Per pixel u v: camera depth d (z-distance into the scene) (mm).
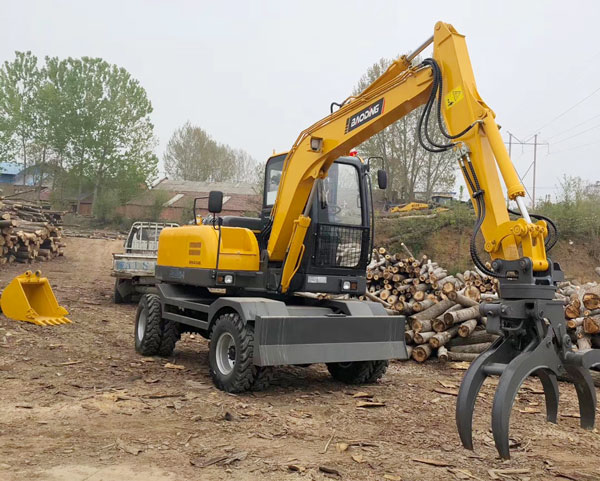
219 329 6887
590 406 4316
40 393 6234
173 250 8469
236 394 6586
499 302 4359
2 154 47562
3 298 10281
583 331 8656
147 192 48219
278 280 7375
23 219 24719
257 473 4281
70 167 46969
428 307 10172
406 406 6535
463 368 8844
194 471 4270
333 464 4535
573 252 18031
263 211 8250
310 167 7016
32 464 4254
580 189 19719
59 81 47062
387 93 6117
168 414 5691
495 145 4832
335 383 7570
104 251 27281
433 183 31656
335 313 7340
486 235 4836
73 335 9500
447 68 5402
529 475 4520
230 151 77812
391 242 20312
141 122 48125
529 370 4078
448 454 4906
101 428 5168
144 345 8414
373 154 31297
